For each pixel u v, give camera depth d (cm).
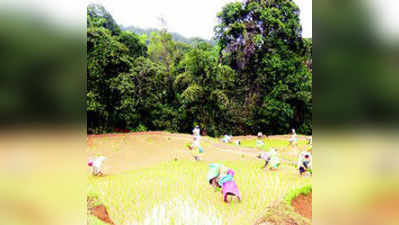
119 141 1170
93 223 354
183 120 1523
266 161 767
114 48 1314
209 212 459
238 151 1049
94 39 1247
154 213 449
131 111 1370
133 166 810
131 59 1450
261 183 619
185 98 1406
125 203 490
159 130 1515
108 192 543
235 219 430
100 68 1247
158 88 1509
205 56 1448
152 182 633
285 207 460
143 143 1145
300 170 670
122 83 1300
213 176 562
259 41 1527
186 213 457
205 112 1466
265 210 453
